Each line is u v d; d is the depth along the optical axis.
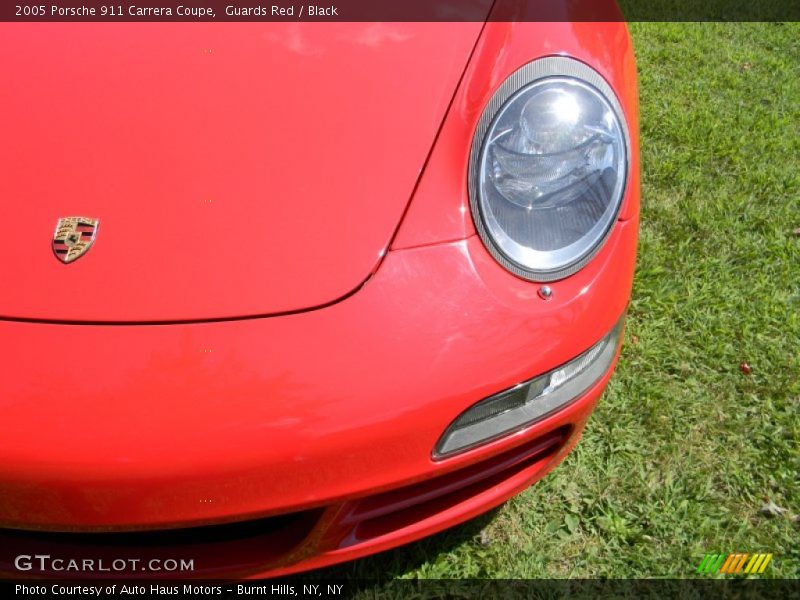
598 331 1.29
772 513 1.73
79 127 1.35
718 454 1.87
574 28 1.52
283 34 1.51
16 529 1.19
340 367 1.12
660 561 1.65
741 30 4.25
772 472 1.82
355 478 1.15
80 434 1.07
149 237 1.22
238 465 1.09
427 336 1.16
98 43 1.50
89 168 1.30
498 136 1.35
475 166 1.32
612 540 1.69
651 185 2.82
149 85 1.42
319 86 1.41
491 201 1.30
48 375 1.10
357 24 1.54
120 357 1.11
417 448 1.17
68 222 1.23
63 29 1.53
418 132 1.36
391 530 1.37
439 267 1.22
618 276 1.34
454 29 1.54
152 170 1.29
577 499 1.77
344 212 1.25
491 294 1.22
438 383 1.15
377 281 1.19
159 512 1.12
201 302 1.16
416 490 1.30
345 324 1.15
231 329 1.14
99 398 1.08
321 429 1.10
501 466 1.38
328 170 1.30
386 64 1.46
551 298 1.26
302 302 1.16
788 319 2.23
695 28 4.23
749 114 3.36
